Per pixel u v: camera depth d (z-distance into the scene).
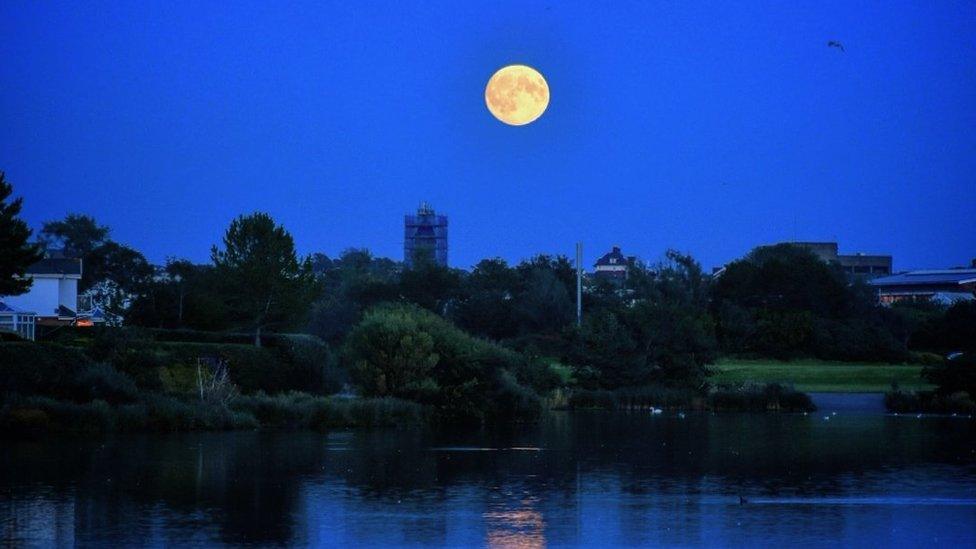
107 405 66.94
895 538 34.56
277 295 104.25
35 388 67.94
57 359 70.19
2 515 37.62
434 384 83.25
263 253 104.75
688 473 50.53
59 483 45.03
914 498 42.66
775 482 47.41
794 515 38.72
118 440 62.25
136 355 76.31
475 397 82.81
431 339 85.62
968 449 61.84
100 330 78.56
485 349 86.75
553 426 80.56
